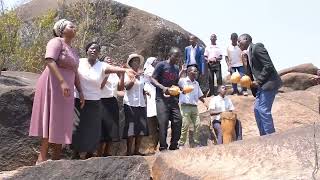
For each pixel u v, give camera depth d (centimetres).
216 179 389
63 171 498
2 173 513
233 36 1223
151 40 1872
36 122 570
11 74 1089
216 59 1334
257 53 725
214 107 949
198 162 437
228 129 912
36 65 1616
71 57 577
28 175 502
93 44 646
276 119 1199
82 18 1873
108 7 1919
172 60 798
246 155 424
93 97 629
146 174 486
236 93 1293
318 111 1303
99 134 630
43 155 565
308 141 414
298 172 373
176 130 791
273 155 412
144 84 805
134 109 743
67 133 568
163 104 784
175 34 1911
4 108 711
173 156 464
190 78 902
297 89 1911
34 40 1672
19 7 1892
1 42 1511
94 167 495
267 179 369
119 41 1884
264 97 726
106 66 653
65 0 1923
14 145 709
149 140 845
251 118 1182
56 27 593
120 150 788
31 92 729
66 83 560
